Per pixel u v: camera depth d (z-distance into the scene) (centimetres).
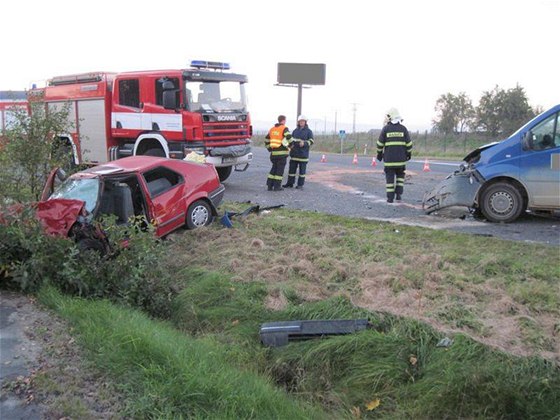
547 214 935
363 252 705
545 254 678
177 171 836
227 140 1258
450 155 2975
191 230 835
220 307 573
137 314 511
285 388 454
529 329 470
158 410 325
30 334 418
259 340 509
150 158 852
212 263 693
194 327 555
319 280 618
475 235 784
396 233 805
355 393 430
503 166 877
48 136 877
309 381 452
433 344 457
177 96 1194
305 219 914
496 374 404
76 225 644
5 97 1210
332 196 1216
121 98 1300
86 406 323
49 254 530
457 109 4116
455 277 593
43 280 516
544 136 858
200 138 1195
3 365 365
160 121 1227
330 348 469
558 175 847
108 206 725
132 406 325
